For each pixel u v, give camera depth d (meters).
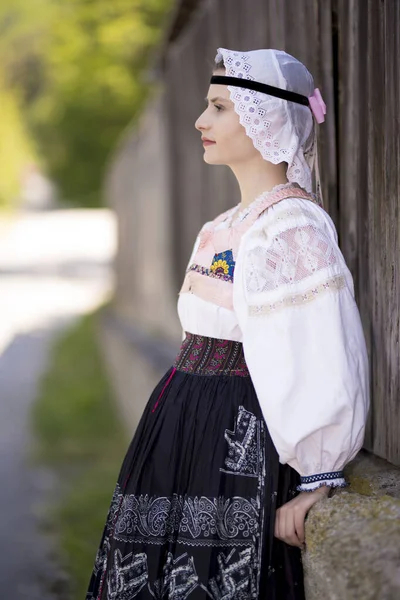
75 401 9.12
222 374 2.04
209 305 2.04
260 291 1.90
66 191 23.30
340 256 1.93
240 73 1.99
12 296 19.70
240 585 1.94
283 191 2.01
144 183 9.40
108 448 7.34
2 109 28.98
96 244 29.77
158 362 6.25
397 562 1.62
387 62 2.09
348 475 2.10
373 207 2.22
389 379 2.17
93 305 17.88
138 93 15.80
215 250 2.07
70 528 5.38
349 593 1.65
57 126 18.42
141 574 2.01
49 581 4.55
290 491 1.98
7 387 9.98
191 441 2.02
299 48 2.75
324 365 1.84
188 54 5.84
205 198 5.43
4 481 6.42
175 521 2.02
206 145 2.12
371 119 2.21
